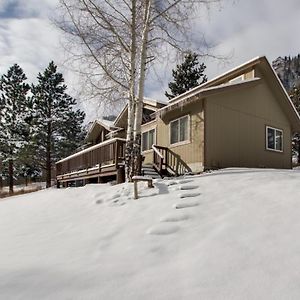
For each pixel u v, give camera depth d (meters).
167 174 15.00
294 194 6.55
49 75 31.77
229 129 14.43
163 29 10.77
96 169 14.93
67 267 4.18
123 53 11.02
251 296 3.17
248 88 15.59
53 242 5.47
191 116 14.36
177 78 30.64
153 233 5.37
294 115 17.36
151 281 3.65
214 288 3.39
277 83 16.53
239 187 7.73
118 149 12.77
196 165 13.74
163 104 16.47
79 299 3.31
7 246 5.45
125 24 10.84
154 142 17.14
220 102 14.30
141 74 10.62
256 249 4.25
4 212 9.14
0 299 3.34
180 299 3.22
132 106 10.81
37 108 31.42
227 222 5.39
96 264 4.26
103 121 23.67
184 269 3.91
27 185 35.94
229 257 4.10
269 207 5.90
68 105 31.91
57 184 22.17
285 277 3.48
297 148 32.69
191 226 5.47
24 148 30.45
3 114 34.03
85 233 5.85
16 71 35.19
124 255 4.56
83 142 30.64
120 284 3.62
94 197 8.87
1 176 36.22
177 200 7.21
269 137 16.39
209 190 7.75
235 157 14.48
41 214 8.01
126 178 10.47
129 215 6.66
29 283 3.70
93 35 10.67
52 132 31.56
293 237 4.47
